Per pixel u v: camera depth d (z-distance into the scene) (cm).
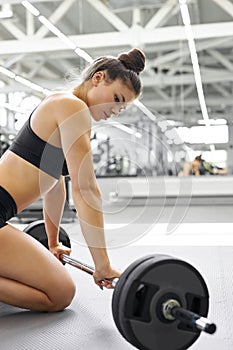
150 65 953
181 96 1005
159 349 129
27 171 166
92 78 160
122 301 127
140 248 337
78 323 165
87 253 305
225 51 983
